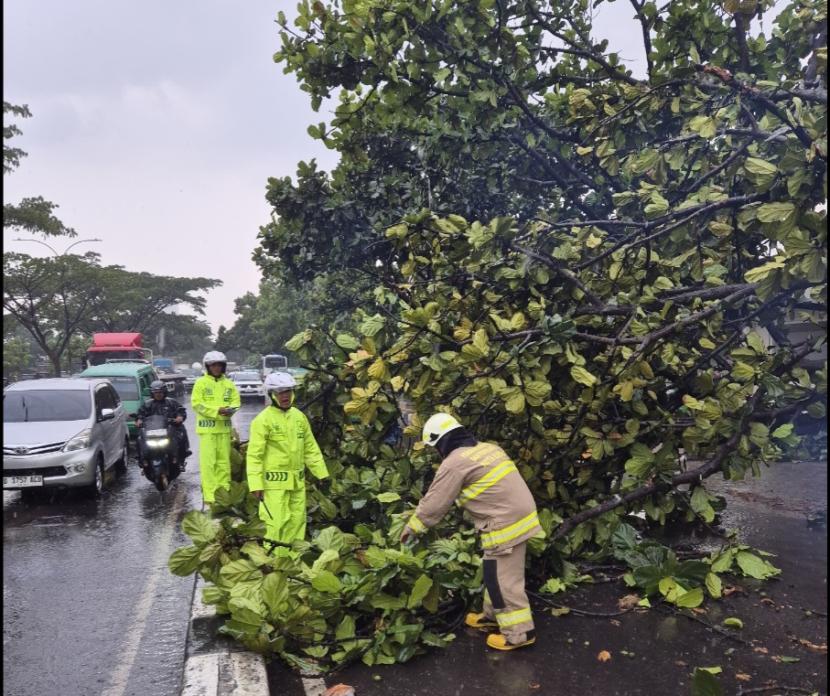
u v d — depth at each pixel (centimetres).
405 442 685
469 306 576
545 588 516
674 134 818
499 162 959
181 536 753
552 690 374
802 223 436
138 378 1586
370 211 1013
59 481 914
